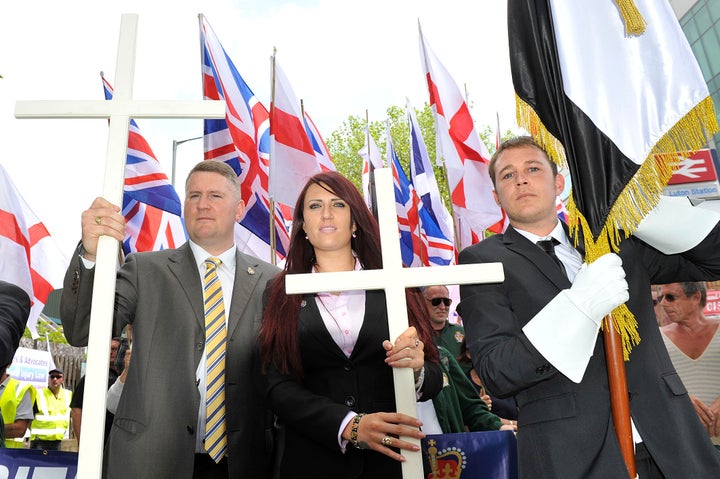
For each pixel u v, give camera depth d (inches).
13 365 422.9
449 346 186.7
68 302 106.0
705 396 160.9
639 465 90.7
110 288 89.0
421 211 325.4
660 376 90.7
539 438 89.9
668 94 92.7
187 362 118.0
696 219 95.3
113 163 96.0
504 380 87.0
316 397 95.7
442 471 129.8
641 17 92.4
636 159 91.3
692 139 91.4
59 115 98.9
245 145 251.1
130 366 119.6
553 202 106.7
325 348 99.6
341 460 93.7
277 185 232.1
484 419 161.0
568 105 94.5
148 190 238.4
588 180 91.6
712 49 823.7
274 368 102.3
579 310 82.4
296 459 97.2
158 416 113.2
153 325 121.6
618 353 87.4
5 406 243.6
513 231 107.2
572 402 89.3
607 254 87.0
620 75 94.7
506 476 128.8
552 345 82.4
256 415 118.2
